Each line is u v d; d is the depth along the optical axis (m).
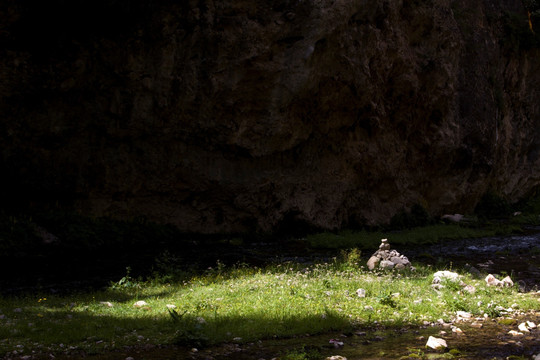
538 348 5.66
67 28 15.06
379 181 23.25
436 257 14.66
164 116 16.83
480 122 27.62
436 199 26.23
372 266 11.62
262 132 18.52
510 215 29.33
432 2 23.98
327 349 5.59
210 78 17.08
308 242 17.84
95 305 7.72
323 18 18.02
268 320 6.53
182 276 10.63
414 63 23.20
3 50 14.35
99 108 15.95
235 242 16.89
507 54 31.55
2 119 14.73
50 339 5.61
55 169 15.49
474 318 7.22
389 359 5.24
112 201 16.56
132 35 15.91
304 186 20.27
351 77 19.98
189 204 18.09
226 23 17.02
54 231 14.59
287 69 17.97
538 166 34.91
